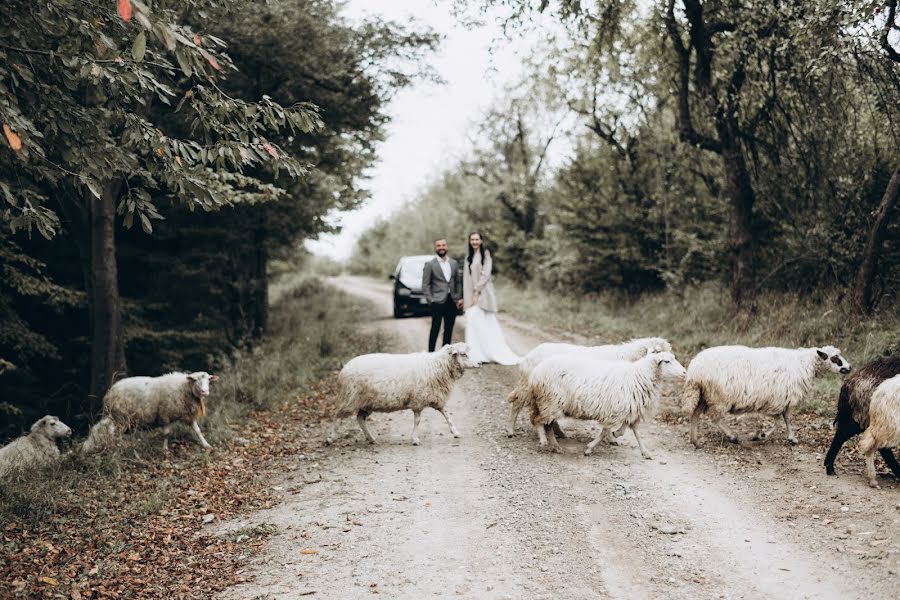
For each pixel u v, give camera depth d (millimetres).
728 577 4375
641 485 6137
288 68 13336
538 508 5707
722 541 4906
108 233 10227
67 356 13031
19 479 6855
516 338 15070
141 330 12914
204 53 3795
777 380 6848
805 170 12297
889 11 8930
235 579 4750
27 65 5004
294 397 10883
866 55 9844
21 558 5297
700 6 12078
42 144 5273
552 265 22719
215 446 8297
